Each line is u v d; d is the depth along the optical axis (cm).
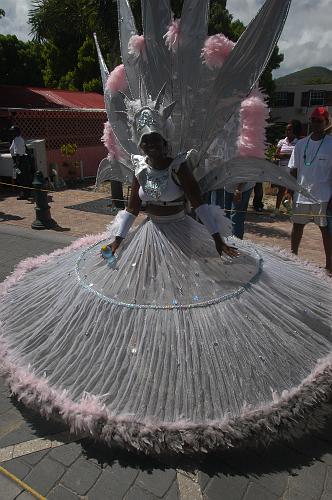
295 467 236
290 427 234
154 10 277
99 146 1492
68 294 284
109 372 240
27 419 279
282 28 241
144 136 247
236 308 254
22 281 345
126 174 330
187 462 237
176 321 245
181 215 285
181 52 271
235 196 493
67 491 226
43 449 253
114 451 247
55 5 1380
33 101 1501
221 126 274
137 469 236
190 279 263
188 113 273
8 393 308
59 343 263
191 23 269
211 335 242
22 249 649
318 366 249
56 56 2566
